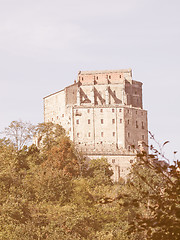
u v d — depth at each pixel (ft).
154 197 73.72
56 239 424.05
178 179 72.59
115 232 442.91
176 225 72.02
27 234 424.87
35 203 531.09
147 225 73.26
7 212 468.34
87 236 448.24
